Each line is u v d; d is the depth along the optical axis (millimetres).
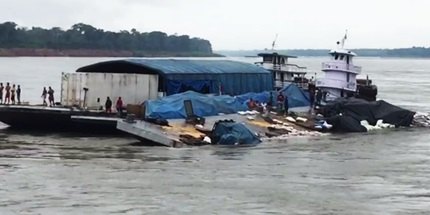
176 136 66250
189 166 53719
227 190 44344
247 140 68312
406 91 169000
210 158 58312
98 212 37562
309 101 92812
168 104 72188
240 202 40906
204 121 72375
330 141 72688
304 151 64312
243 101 85250
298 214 38406
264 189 45000
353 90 101250
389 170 54156
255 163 56281
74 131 74438
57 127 75125
